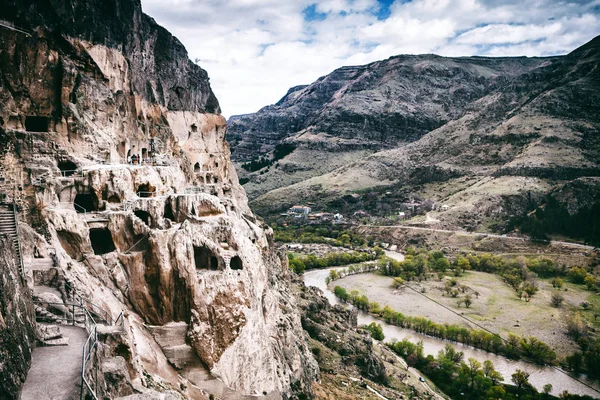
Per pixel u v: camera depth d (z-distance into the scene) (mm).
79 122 53406
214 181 97750
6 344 23312
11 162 45281
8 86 48312
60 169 50219
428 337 127938
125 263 47000
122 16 66500
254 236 69250
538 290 171125
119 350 33781
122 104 64125
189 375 45469
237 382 47219
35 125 52156
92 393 22484
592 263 194250
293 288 109500
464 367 99688
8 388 22266
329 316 102125
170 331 45750
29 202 45562
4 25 47219
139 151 69750
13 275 26906
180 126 89812
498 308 151625
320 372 79312
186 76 93188
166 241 47281
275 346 58031
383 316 142250
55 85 52000
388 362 101375
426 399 85875
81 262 45375
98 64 60594
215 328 46781
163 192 56969
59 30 54344
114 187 50062
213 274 47781
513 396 91875
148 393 27969
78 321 34781
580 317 138875
